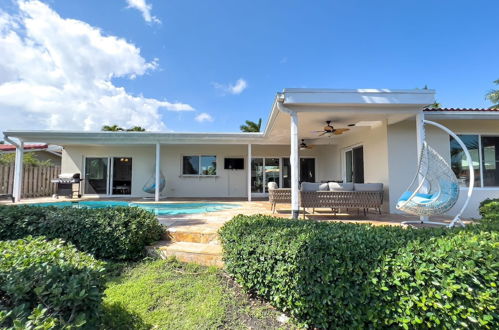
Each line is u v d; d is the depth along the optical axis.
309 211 7.44
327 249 2.29
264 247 2.69
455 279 1.81
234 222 3.53
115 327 2.30
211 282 3.21
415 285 1.90
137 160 12.59
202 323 2.40
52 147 15.16
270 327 2.38
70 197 11.78
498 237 2.13
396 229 2.79
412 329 1.95
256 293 2.87
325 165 12.29
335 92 5.43
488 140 7.19
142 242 4.00
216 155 12.87
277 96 5.58
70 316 1.67
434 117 6.75
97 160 12.53
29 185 11.28
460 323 1.76
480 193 6.95
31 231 4.03
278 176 12.99
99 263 2.26
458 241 2.02
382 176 7.14
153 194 12.34
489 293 1.71
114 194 12.44
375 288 2.03
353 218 6.09
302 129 8.19
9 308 1.69
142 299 2.78
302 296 2.32
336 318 2.18
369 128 7.86
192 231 4.41
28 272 1.83
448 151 7.02
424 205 4.77
